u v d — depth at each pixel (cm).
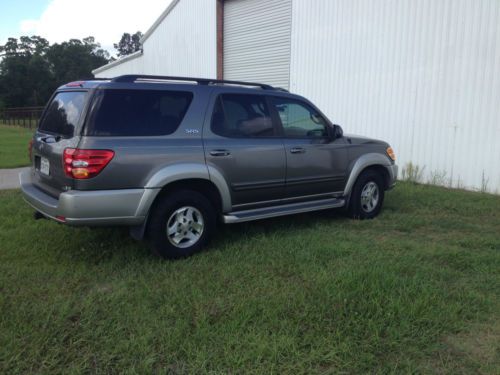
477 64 823
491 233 566
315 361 280
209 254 462
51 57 7044
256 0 1363
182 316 331
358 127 1055
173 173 427
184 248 451
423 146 927
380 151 634
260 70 1379
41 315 330
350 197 609
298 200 554
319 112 575
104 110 404
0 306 341
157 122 432
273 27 1299
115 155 399
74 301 355
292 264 435
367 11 1004
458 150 869
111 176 398
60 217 395
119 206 403
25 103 6544
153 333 307
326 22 1109
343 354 286
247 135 495
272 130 519
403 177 969
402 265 432
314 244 495
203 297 360
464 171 863
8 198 695
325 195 580
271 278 404
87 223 394
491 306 357
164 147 427
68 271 415
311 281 391
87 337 303
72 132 405
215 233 537
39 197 436
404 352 293
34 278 399
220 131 473
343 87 1082
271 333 313
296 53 1213
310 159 548
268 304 348
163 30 1900
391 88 973
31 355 281
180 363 278
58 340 300
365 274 400
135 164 410
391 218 628
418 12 905
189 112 454
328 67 1116
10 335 300
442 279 406
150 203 418
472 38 825
